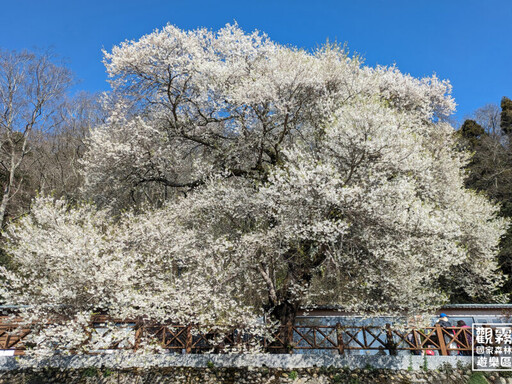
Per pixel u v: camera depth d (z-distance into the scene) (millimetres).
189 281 8594
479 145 27078
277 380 8570
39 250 7676
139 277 8430
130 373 8562
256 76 10805
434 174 11914
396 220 8234
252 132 11664
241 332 8781
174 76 11398
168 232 9352
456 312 10898
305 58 10836
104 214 10719
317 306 10344
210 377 8586
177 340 9305
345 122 8789
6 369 8492
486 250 11859
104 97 13070
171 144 12711
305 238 8797
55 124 19172
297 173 8086
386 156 8391
